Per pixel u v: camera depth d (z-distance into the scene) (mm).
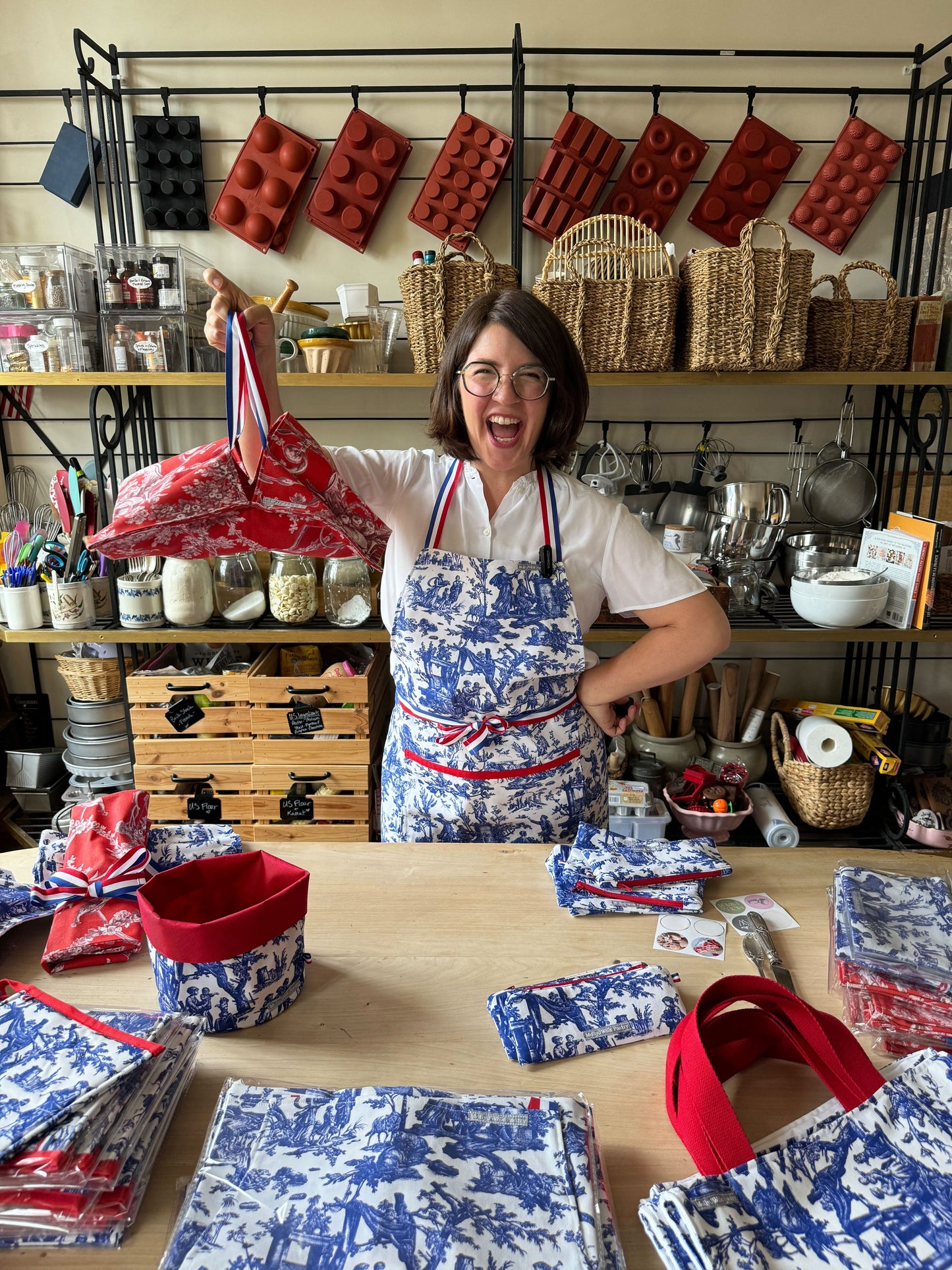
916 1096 716
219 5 2326
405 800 1446
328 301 2490
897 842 2422
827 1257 598
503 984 927
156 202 2381
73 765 2443
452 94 2363
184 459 1172
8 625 2260
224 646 2502
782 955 985
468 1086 786
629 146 2402
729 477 2607
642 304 2025
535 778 1398
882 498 2594
